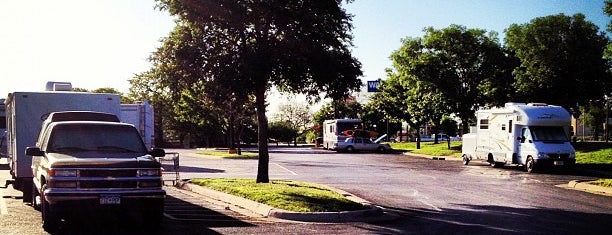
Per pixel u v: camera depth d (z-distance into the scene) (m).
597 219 12.03
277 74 15.58
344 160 36.94
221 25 15.52
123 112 24.09
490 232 10.41
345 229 10.66
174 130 73.44
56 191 9.80
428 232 10.39
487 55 40.28
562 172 26.06
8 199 14.94
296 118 99.62
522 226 11.10
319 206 12.34
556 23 35.34
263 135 17.70
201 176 23.56
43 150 11.18
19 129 14.12
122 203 10.09
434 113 46.72
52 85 16.44
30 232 10.12
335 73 15.70
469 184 20.08
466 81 40.97
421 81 40.53
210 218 11.91
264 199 13.27
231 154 44.03
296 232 10.26
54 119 12.47
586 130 92.94
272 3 14.98
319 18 15.27
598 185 18.38
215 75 15.60
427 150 46.56
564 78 35.84
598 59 35.88
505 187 19.05
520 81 36.62
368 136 52.66
